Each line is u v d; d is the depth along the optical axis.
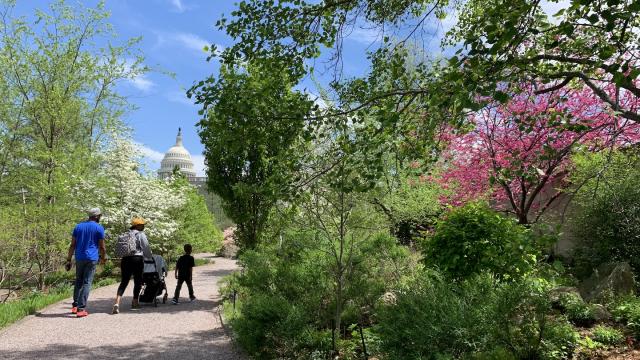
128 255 9.46
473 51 3.72
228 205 11.14
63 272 16.77
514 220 6.78
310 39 5.61
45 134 15.00
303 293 6.61
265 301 5.67
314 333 5.67
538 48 6.00
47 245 13.21
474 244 6.12
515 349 4.14
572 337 4.63
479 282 4.69
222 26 5.33
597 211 8.90
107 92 16.61
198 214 25.77
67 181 13.98
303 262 7.05
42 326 7.63
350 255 6.66
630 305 6.01
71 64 15.14
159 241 20.59
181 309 9.88
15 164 14.16
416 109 5.05
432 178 12.89
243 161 10.80
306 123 5.18
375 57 5.87
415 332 4.16
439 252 6.57
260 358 5.61
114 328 7.64
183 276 11.02
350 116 5.14
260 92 4.95
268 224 10.59
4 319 7.64
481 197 11.52
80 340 6.76
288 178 5.28
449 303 4.32
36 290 13.09
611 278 7.12
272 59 5.34
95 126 17.00
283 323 5.35
